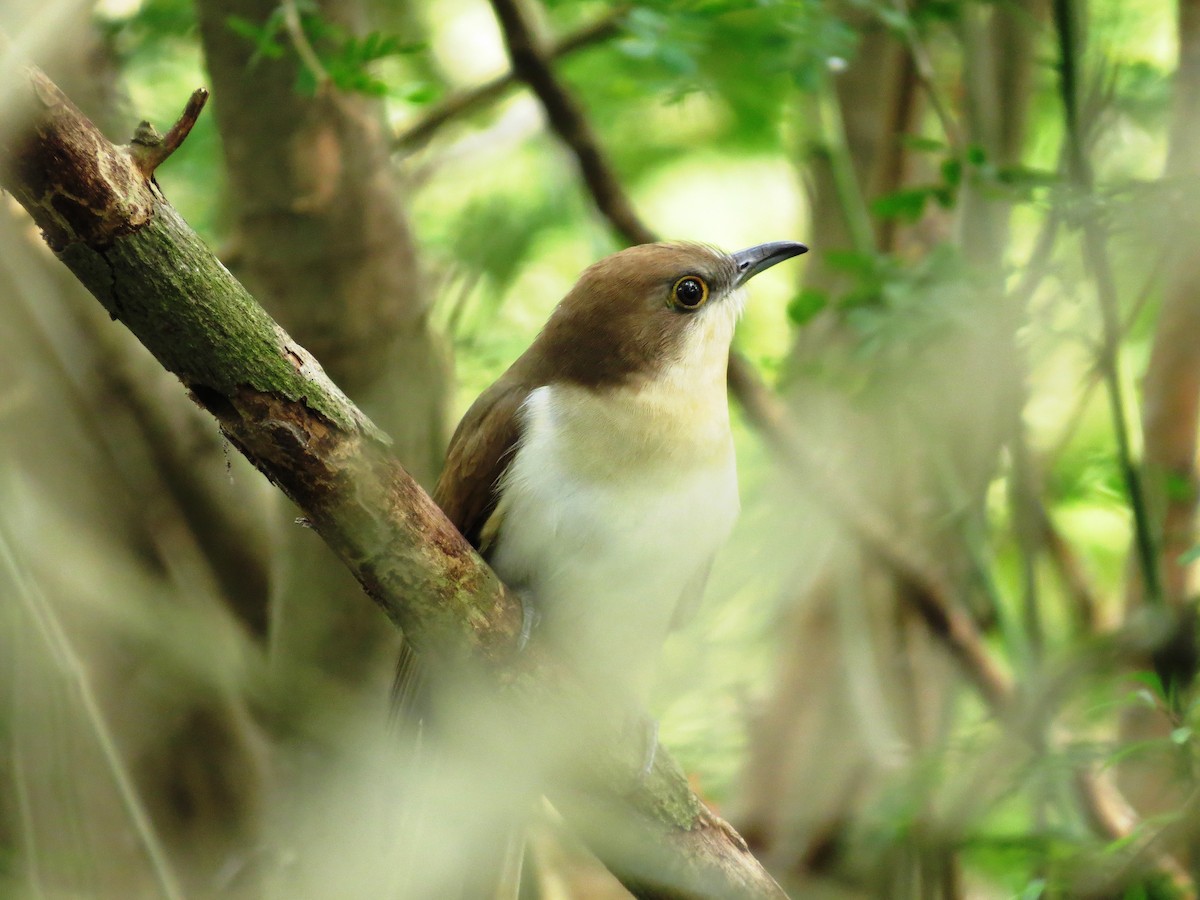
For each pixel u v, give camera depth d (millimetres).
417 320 8898
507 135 12719
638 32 8555
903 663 10578
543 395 7762
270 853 8602
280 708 8461
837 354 10625
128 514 8422
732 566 10906
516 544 7488
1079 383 9805
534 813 8367
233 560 9000
